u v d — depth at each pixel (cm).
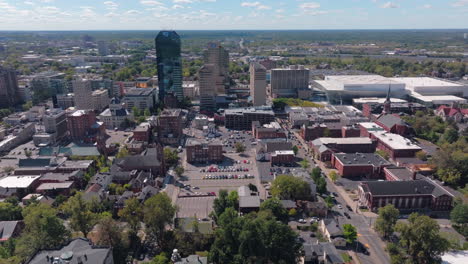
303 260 19038
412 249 18350
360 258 19412
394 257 18412
